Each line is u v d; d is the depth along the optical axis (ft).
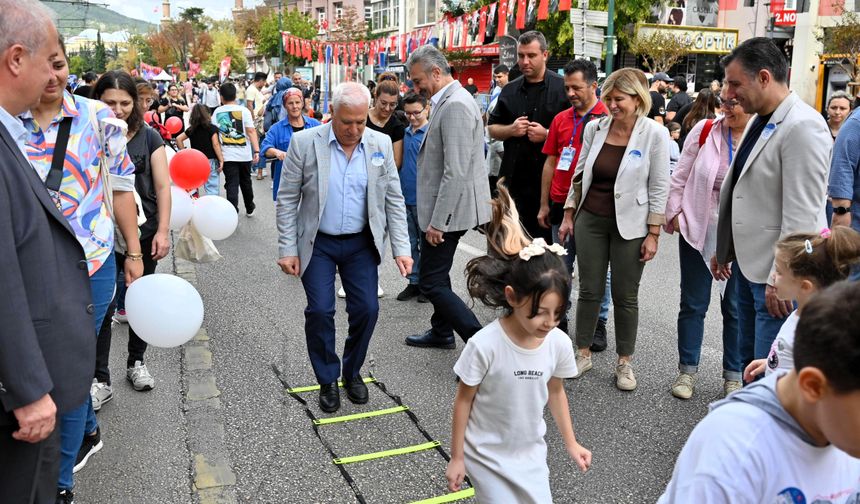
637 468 12.16
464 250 28.68
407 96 21.06
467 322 15.34
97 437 12.44
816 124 11.64
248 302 21.68
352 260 14.43
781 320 11.96
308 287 14.11
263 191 45.09
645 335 19.02
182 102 72.79
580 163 15.85
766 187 12.16
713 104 22.31
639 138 14.69
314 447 12.75
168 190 14.99
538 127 17.70
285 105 28.40
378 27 148.56
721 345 18.33
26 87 7.53
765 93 12.00
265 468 12.02
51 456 7.89
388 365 16.74
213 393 15.05
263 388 15.33
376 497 11.14
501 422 8.95
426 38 54.08
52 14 7.74
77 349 7.95
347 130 13.52
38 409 7.06
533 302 8.32
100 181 10.69
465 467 9.20
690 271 14.85
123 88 14.30
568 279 8.42
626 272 15.05
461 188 15.19
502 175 18.58
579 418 14.03
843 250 8.49
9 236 6.98
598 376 16.17
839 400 4.31
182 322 12.62
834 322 4.30
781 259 9.11
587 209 15.34
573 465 12.25
